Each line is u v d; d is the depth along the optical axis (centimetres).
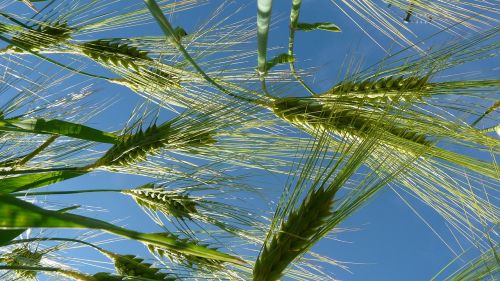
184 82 92
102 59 91
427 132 83
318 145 72
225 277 82
